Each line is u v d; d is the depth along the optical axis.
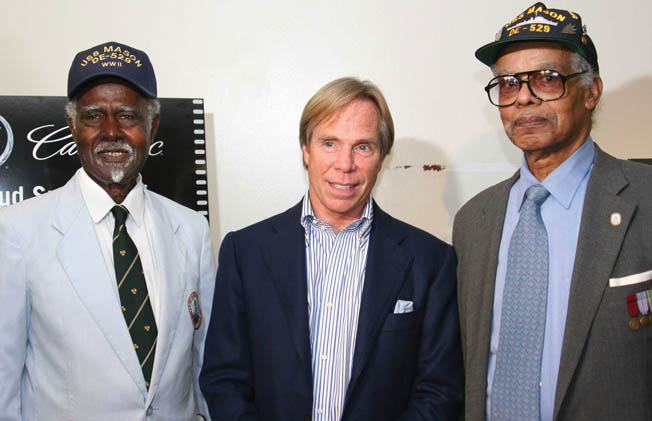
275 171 1.87
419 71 1.89
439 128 1.91
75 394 1.16
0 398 1.15
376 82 1.88
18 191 1.63
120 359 1.18
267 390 1.27
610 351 1.10
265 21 1.83
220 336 1.34
